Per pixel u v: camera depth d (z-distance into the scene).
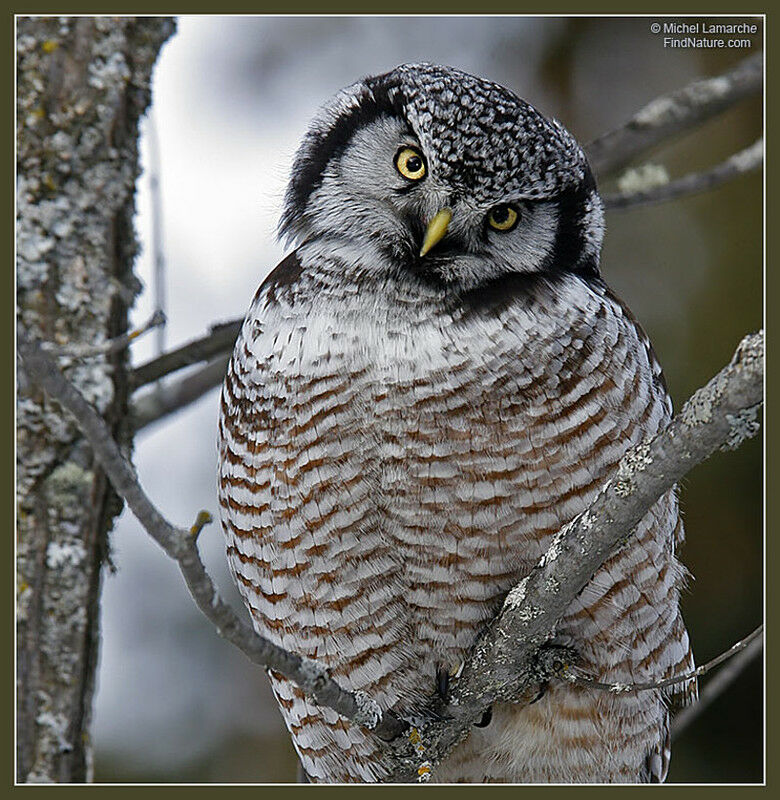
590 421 7.53
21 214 7.81
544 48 14.36
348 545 7.68
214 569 12.50
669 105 11.02
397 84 8.24
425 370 7.50
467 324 7.62
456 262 7.81
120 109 7.96
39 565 7.75
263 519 7.86
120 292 7.95
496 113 7.82
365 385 7.52
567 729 8.13
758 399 5.67
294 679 6.16
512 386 7.49
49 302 7.79
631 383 7.72
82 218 7.87
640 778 8.77
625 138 10.99
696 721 11.89
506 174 7.79
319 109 8.86
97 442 5.07
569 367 7.56
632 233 13.89
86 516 7.84
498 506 7.46
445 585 7.64
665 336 13.41
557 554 6.81
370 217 8.03
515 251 7.92
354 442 7.52
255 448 7.81
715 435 5.84
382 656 7.96
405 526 7.56
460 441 7.45
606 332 7.74
